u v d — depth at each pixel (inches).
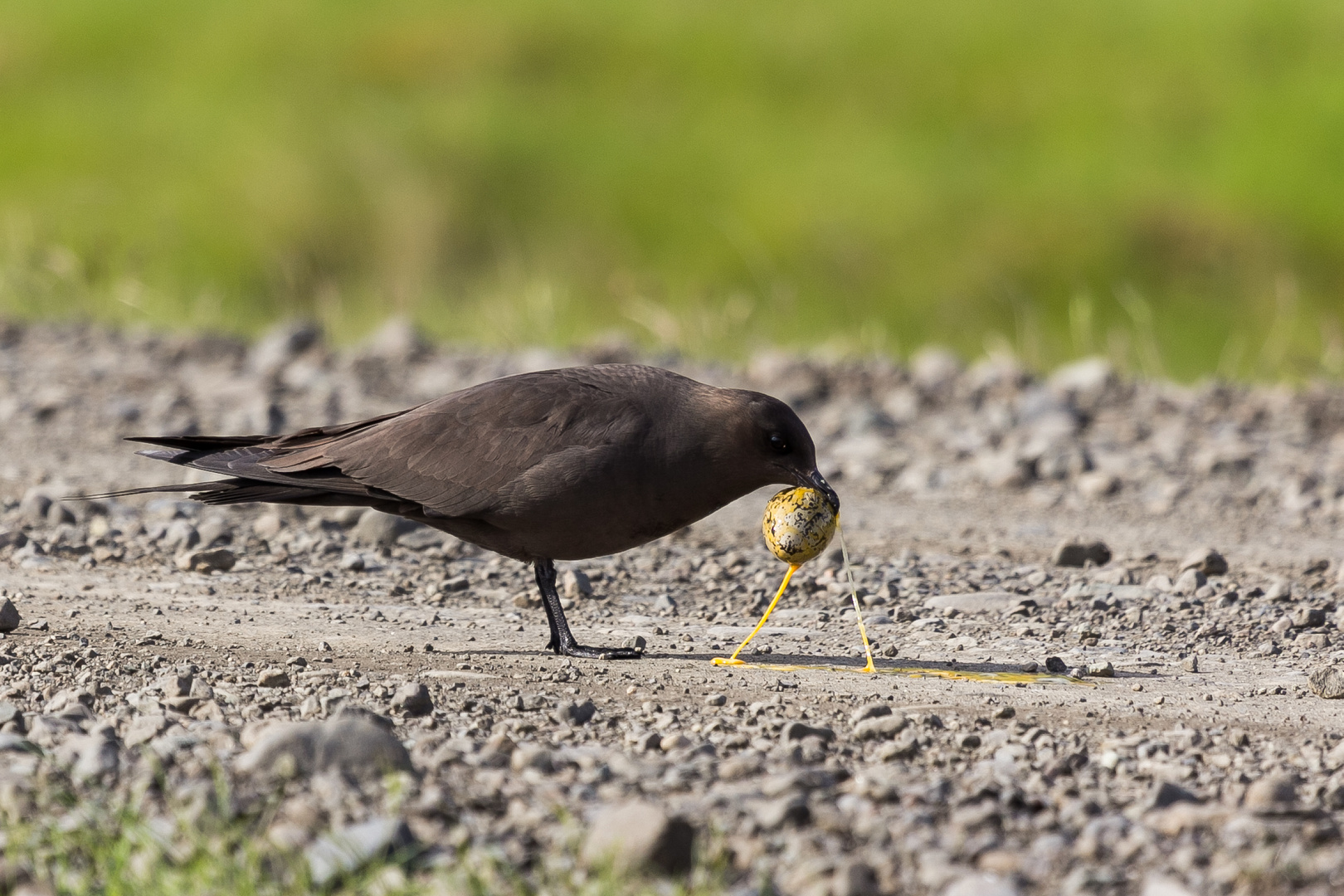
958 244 1231.5
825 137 1379.2
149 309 888.9
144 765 257.0
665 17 1550.2
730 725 293.7
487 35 1515.7
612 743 283.7
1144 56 1467.8
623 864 219.1
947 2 1571.1
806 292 1186.0
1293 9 1491.1
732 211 1270.9
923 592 426.0
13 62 1510.8
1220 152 1325.0
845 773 264.7
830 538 346.9
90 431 599.8
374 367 732.7
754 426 340.8
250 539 462.3
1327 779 263.7
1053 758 273.0
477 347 834.2
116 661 330.3
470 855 223.6
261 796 242.2
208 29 1536.7
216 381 693.3
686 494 345.1
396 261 1239.5
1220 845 232.4
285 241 1227.2
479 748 275.7
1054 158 1330.0
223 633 364.2
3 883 214.5
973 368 786.2
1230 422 667.4
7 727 278.4
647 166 1338.6
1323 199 1262.3
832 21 1540.4
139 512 488.4
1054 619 397.7
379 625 381.7
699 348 858.1
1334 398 701.3
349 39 1521.9
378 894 212.5
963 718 302.5
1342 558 467.8
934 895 218.1
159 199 1261.1
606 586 431.8
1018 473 568.7
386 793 245.3
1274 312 1144.8
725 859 223.9
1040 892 219.1
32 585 406.3
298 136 1331.2
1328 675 323.6
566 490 341.1
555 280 1168.8
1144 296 1176.8
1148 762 272.2
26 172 1315.2
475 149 1336.1
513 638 374.0
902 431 648.4
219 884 211.2
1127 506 541.6
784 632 386.0
